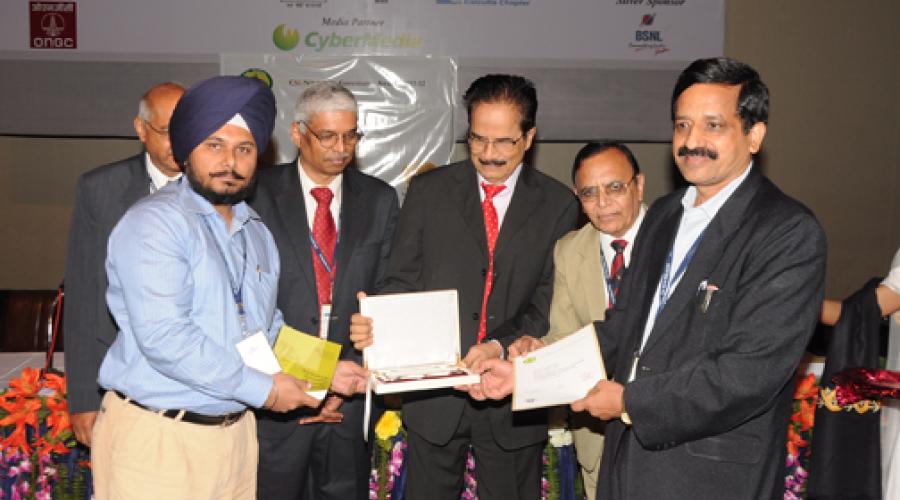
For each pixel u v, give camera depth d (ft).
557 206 8.75
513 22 17.95
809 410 9.06
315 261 8.62
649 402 5.77
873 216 19.97
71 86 17.54
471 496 9.43
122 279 5.94
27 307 12.64
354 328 7.68
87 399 7.86
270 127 6.46
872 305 8.12
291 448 8.39
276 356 6.88
